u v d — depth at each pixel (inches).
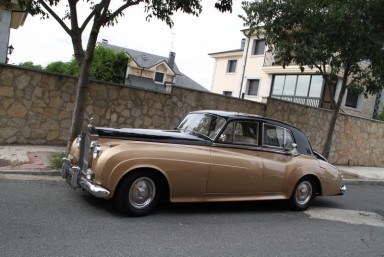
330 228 246.8
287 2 391.5
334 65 418.9
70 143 290.5
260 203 293.4
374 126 637.9
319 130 556.1
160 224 206.1
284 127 273.7
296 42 417.7
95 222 194.5
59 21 286.2
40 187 243.3
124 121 402.6
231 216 244.2
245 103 476.7
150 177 213.3
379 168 633.0
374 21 365.7
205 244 185.6
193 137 238.2
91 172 206.2
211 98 449.7
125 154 204.2
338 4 362.6
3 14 574.2
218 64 1450.5
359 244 219.3
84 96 293.6
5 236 162.2
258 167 250.7
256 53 1231.5
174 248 174.9
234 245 189.9
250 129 253.1
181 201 223.6
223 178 234.8
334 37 383.2
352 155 609.6
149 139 217.8
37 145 361.4
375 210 323.9
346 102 996.6
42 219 188.2
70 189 248.4
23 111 354.0
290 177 268.2
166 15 316.8
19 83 348.8
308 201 286.7
